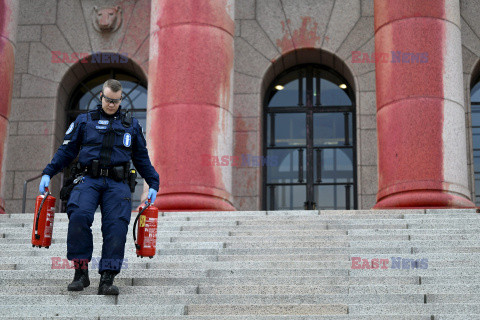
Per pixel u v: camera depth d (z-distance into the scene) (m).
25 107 15.35
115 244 5.98
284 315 5.38
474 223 8.59
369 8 15.15
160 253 7.71
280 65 15.37
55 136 15.29
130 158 6.47
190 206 10.80
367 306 5.63
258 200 14.46
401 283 6.39
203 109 11.19
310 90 15.48
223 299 5.93
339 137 15.22
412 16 11.05
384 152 10.88
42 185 6.14
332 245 7.80
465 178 10.73
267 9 15.35
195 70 11.30
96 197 6.09
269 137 15.33
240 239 8.16
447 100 10.76
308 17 15.23
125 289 6.16
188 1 11.55
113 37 15.65
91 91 16.06
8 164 15.05
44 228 6.05
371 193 14.33
